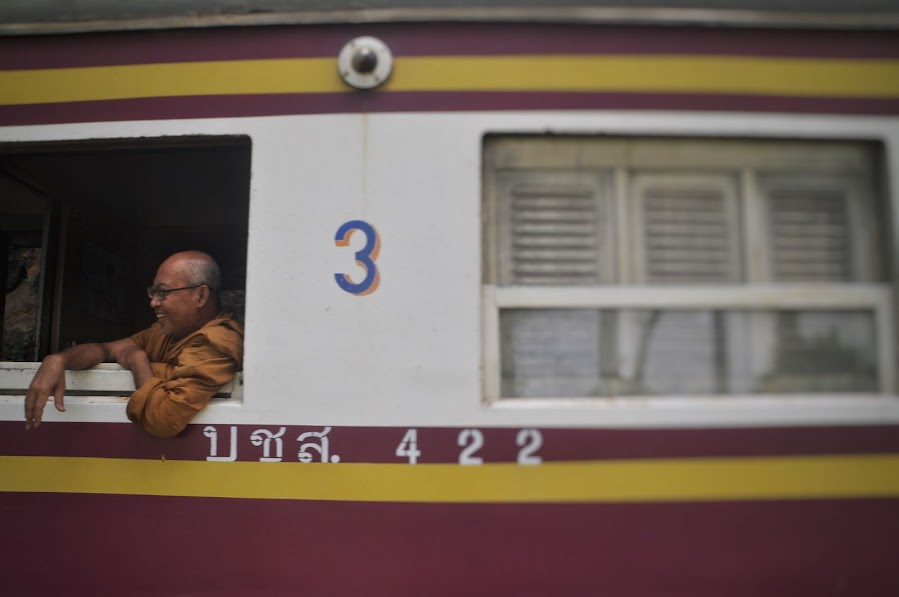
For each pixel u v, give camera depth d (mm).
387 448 1613
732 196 1727
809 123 1686
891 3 1701
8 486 1725
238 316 2387
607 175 1724
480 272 1646
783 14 1688
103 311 2500
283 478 1630
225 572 1625
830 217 1730
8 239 2295
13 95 1792
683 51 1691
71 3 1780
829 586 1572
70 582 1671
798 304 1698
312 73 1716
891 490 1597
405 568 1585
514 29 1695
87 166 2375
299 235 1682
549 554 1573
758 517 1585
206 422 1664
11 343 2254
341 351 1646
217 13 1735
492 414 1604
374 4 1702
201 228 2676
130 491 1678
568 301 1688
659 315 1702
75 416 1720
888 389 1667
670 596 1564
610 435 1603
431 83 1688
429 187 1668
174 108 1741
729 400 1648
